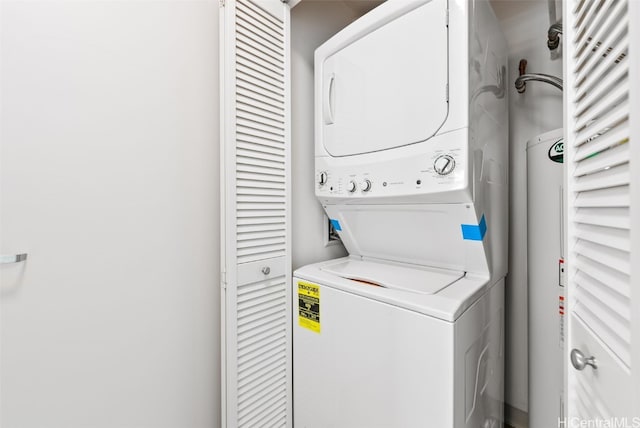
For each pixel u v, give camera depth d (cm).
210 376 158
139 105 128
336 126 168
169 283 140
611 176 67
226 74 140
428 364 110
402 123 136
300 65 195
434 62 125
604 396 69
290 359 171
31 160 101
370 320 129
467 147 116
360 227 180
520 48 200
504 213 179
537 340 162
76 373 113
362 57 153
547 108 190
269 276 160
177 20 141
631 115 55
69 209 110
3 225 96
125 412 126
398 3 136
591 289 77
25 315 101
